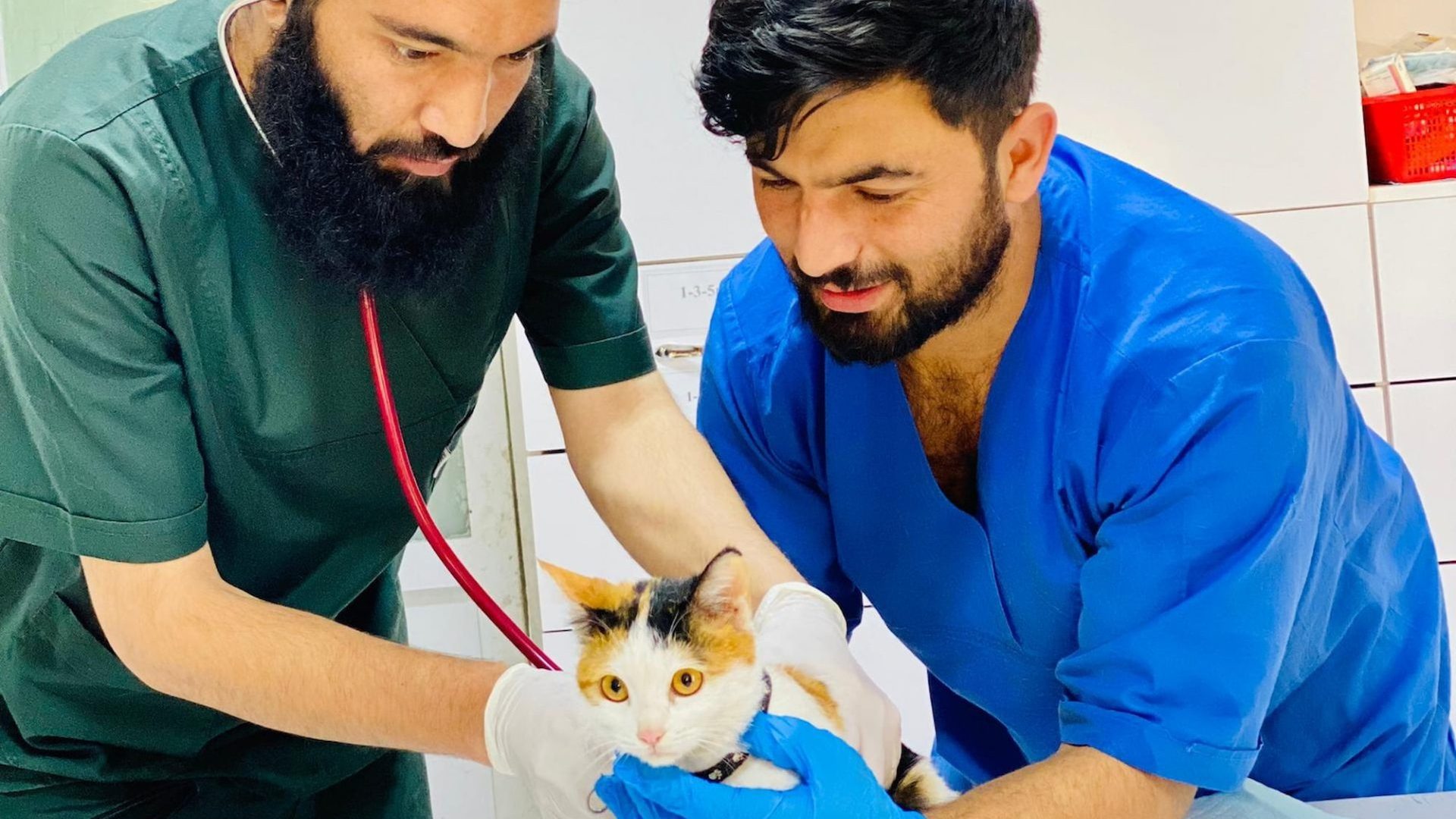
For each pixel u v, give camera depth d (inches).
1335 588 40.1
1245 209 78.9
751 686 28.5
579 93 43.2
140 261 35.0
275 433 39.4
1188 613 33.8
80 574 37.9
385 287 36.0
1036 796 32.7
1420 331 79.4
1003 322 38.4
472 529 85.4
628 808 29.0
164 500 34.6
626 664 27.6
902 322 34.6
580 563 79.7
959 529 40.8
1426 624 45.6
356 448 41.2
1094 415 36.5
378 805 50.2
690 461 43.5
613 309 44.8
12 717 42.6
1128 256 37.3
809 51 28.7
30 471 35.1
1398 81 82.2
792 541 46.1
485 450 85.0
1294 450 33.9
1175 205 38.4
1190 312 35.3
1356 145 77.9
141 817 44.4
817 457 44.0
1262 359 33.9
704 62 31.4
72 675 41.0
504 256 41.8
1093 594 36.0
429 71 31.4
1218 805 37.1
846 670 34.5
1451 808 37.1
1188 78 78.0
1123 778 33.7
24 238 33.3
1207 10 77.4
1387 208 78.6
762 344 43.7
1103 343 36.6
